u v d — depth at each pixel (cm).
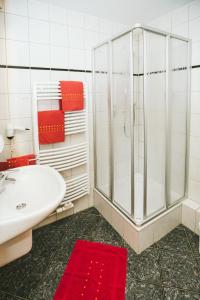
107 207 214
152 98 210
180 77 195
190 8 185
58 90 187
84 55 206
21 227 87
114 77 198
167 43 172
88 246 182
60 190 116
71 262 166
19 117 178
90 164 234
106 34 217
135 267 159
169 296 136
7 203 121
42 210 93
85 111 207
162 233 190
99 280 149
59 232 202
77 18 197
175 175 212
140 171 231
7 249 124
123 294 138
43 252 176
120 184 229
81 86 197
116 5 186
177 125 203
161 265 160
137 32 167
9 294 139
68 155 201
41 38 180
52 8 182
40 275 154
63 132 192
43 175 146
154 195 213
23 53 173
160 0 178
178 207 202
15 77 172
